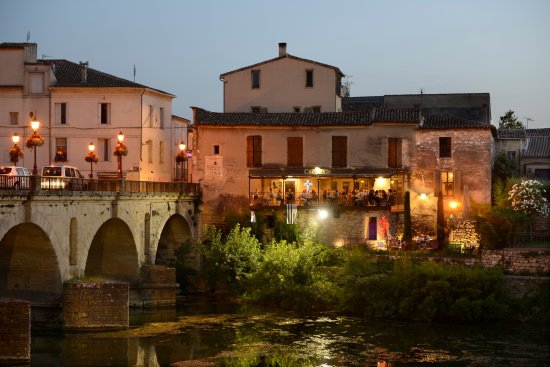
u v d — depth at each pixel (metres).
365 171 68.44
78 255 50.12
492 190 69.81
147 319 54.38
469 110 83.38
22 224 44.84
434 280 54.50
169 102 82.31
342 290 58.09
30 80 74.38
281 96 78.94
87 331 49.22
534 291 54.47
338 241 66.56
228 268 64.62
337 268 60.69
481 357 44.50
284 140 70.44
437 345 47.19
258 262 64.56
